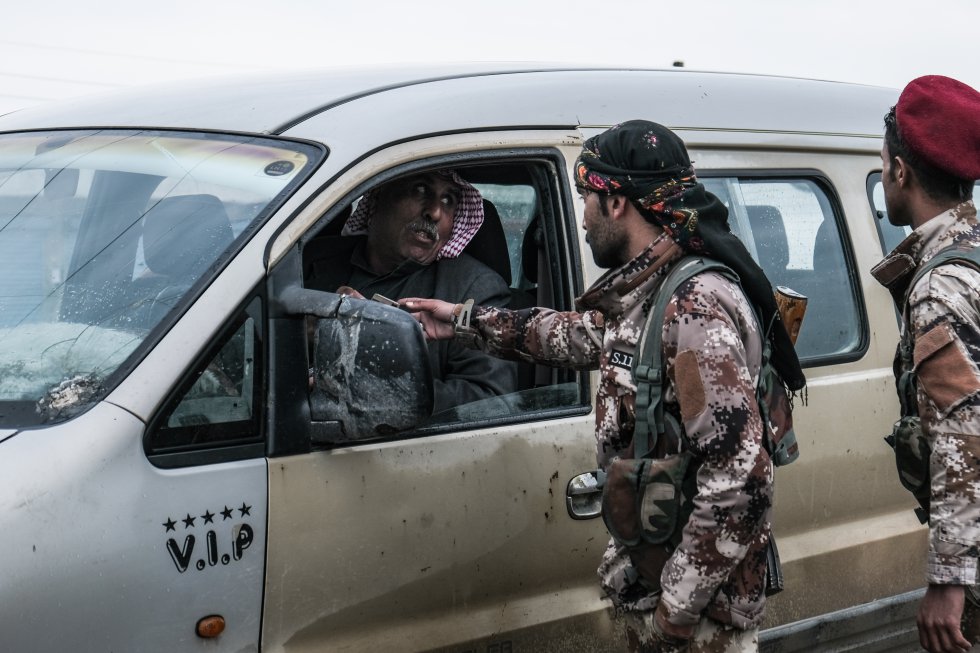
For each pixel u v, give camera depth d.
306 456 2.19
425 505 2.37
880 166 3.54
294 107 2.58
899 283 2.39
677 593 2.02
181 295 2.13
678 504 2.06
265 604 2.15
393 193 2.81
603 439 2.19
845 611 3.21
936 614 2.19
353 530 2.26
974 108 2.29
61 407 1.99
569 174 2.71
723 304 2.04
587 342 2.42
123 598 1.95
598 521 2.66
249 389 2.14
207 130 2.57
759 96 3.29
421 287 2.85
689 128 3.04
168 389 2.03
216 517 2.06
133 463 1.98
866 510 3.27
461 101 2.62
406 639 2.37
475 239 2.97
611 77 2.98
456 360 2.73
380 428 2.10
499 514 2.49
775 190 3.21
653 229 2.14
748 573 2.09
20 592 1.84
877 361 3.32
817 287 3.25
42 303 2.21
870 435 3.24
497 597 2.53
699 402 1.99
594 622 2.68
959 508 2.14
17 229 2.42
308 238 2.26
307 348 2.22
